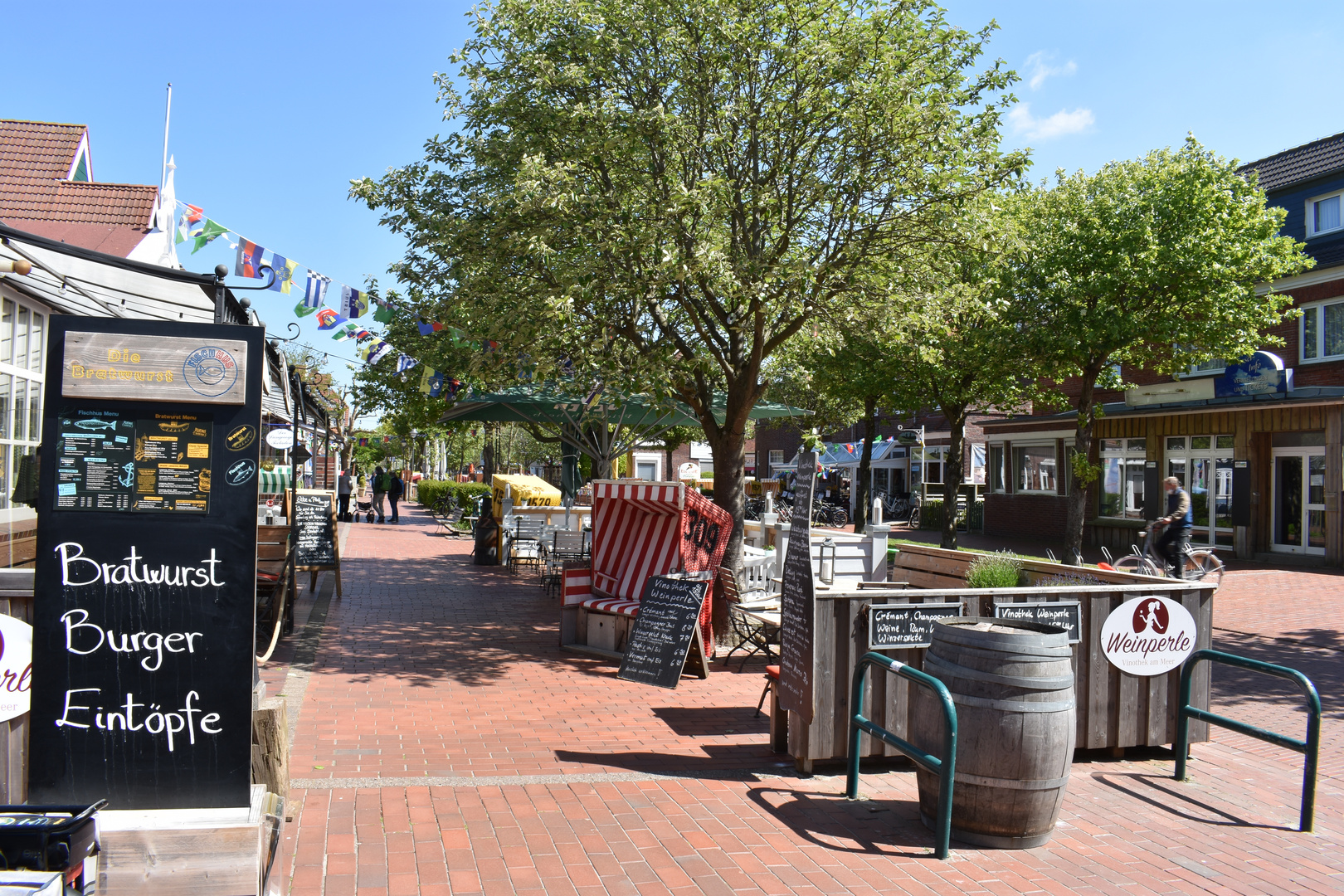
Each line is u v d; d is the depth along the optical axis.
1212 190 15.17
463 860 4.15
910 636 5.60
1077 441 16.70
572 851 4.30
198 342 3.47
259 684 4.45
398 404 17.78
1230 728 5.31
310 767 5.35
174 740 3.46
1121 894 4.07
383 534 22.97
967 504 28.94
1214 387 19.42
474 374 10.16
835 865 4.26
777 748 5.96
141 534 3.46
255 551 3.52
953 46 9.30
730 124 9.38
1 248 5.09
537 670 8.09
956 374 17.78
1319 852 4.58
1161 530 13.27
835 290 9.62
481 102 10.09
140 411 3.47
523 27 9.38
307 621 10.03
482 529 16.06
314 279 7.83
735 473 10.06
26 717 4.02
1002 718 4.47
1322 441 18.11
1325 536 17.80
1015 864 4.37
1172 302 15.82
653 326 10.76
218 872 3.31
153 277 6.74
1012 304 16.03
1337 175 19.08
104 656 3.43
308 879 3.92
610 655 8.76
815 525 31.00
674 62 9.33
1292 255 16.39
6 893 2.74
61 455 3.43
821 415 27.11
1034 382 19.33
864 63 9.03
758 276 8.88
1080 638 5.86
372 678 7.59
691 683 7.86
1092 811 5.08
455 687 7.39
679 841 4.46
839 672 5.50
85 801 3.41
